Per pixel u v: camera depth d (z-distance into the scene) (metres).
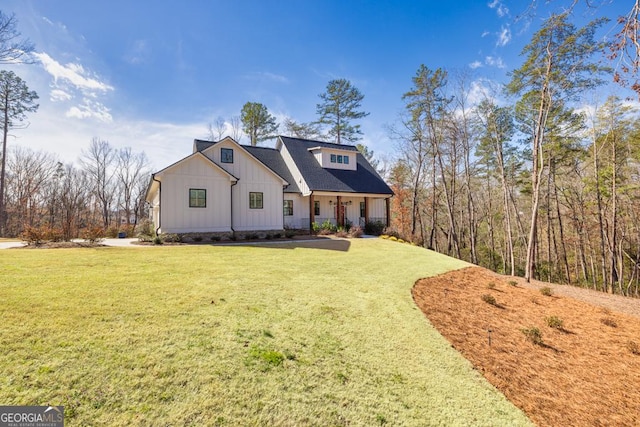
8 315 3.81
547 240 24.45
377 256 11.88
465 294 8.29
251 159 16.55
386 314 5.61
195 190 14.55
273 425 2.56
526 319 6.99
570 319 7.32
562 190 22.84
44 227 12.84
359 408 2.95
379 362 3.90
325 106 32.31
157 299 4.88
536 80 14.48
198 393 2.76
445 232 29.30
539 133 13.99
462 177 28.17
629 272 21.97
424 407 3.15
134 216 36.44
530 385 4.11
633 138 17.75
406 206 32.34
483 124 21.45
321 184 19.97
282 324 4.47
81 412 2.39
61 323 3.71
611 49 4.47
